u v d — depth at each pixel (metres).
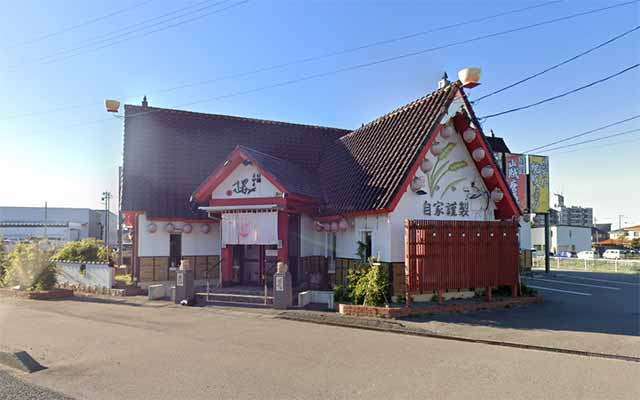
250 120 21.70
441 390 6.21
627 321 11.14
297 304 13.76
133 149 18.80
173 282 17.83
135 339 9.51
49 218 66.00
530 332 9.92
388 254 12.82
